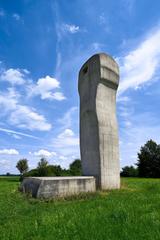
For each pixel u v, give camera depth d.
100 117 14.16
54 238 5.46
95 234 5.47
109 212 7.32
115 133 14.80
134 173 65.12
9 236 5.78
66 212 7.69
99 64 14.55
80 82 16.17
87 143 14.57
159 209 7.59
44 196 10.51
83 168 14.69
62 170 26.94
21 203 9.56
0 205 9.05
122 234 5.37
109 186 13.77
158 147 64.19
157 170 62.69
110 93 15.19
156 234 5.25
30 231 6.02
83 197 11.25
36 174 25.78
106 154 13.97
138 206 8.03
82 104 15.52
